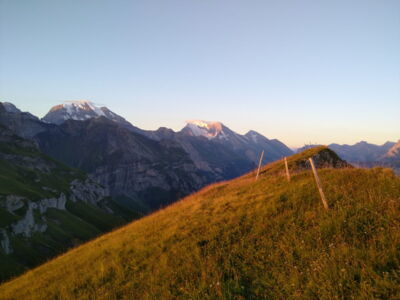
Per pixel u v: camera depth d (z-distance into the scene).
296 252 9.29
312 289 7.14
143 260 12.75
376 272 6.85
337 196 12.28
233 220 13.46
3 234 120.31
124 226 27.14
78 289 12.15
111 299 10.23
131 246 14.98
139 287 10.45
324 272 7.49
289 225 11.21
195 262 10.80
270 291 7.84
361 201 11.06
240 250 10.64
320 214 11.09
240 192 19.67
